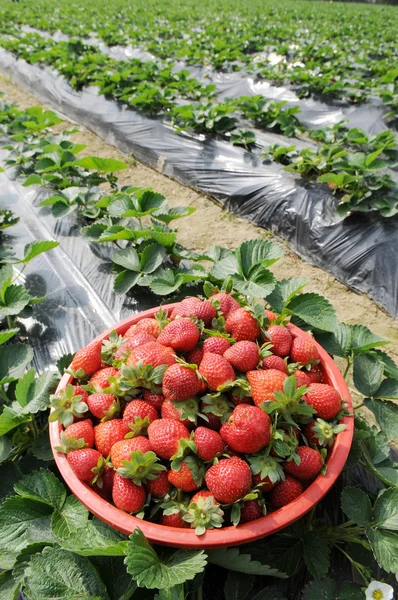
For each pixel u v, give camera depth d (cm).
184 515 43
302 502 43
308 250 125
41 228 116
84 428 48
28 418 59
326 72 226
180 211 95
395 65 226
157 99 180
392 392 59
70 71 221
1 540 49
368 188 119
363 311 111
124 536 48
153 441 45
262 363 50
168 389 46
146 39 312
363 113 186
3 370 67
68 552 46
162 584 39
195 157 156
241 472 42
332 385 52
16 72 268
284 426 47
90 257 103
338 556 58
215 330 54
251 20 412
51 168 122
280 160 144
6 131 170
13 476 59
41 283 98
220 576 54
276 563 52
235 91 229
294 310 64
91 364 53
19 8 451
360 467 66
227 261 72
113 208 94
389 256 113
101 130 192
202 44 289
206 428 45
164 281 75
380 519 48
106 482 47
